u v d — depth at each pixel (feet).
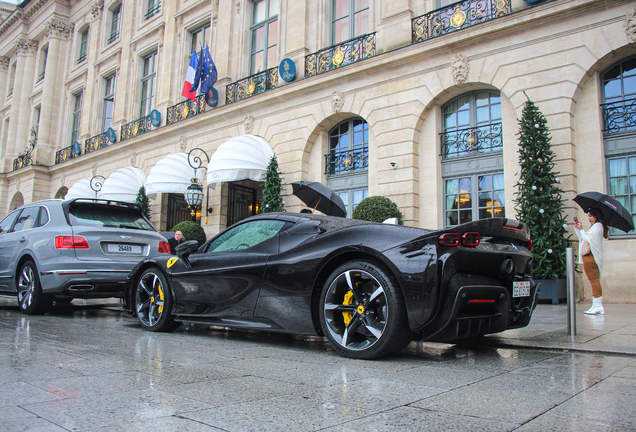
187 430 5.62
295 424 5.90
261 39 53.52
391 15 39.75
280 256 12.38
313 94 43.98
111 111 78.64
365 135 42.01
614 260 28.76
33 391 7.36
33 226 21.80
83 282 19.36
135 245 21.25
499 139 34.27
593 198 22.27
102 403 6.72
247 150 45.09
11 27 104.47
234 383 8.08
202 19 60.85
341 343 10.73
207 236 52.13
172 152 59.06
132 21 73.46
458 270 10.04
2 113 107.55
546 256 27.78
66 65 91.50
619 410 6.50
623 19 28.84
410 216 36.63
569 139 30.01
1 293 23.03
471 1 35.17
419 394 7.41
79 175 77.97
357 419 6.12
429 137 37.27
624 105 29.58
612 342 12.32
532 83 31.78
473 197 35.09
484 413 6.39
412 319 9.78
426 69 36.88
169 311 15.23
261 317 12.51
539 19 31.45
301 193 29.53
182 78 62.34
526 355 11.11
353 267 10.71
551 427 5.79
